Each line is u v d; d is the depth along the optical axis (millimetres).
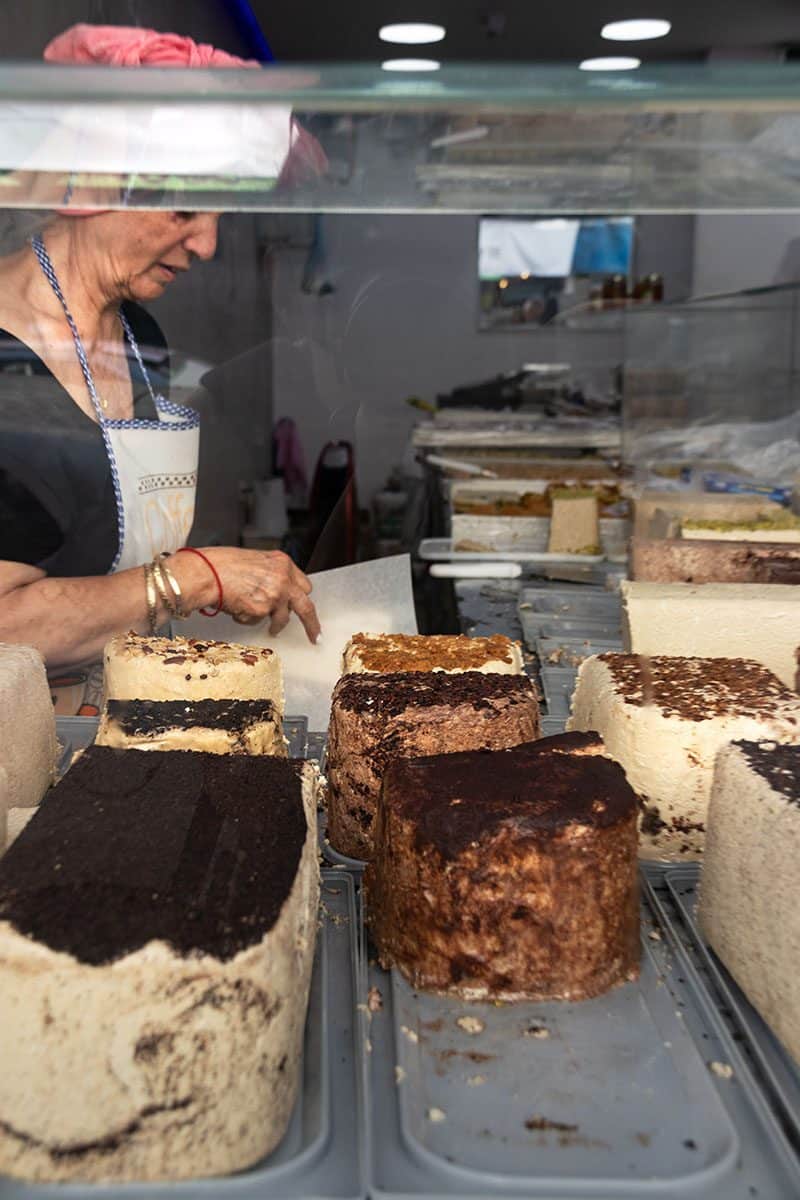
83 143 922
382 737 1027
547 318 3162
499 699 1064
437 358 2871
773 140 896
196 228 1382
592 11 4426
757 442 2529
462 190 1015
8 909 680
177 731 985
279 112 884
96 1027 640
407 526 2104
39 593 1309
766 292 2721
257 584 1443
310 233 1736
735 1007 834
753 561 1764
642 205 1045
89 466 1413
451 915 820
